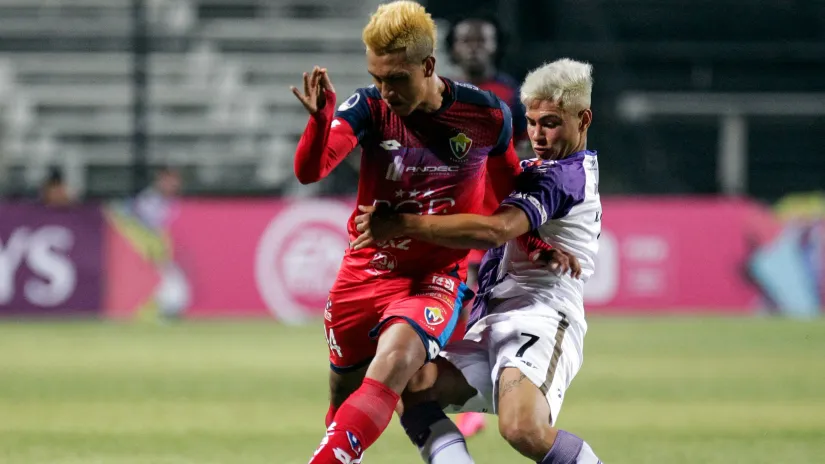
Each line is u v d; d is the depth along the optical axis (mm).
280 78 79812
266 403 29297
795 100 72375
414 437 15680
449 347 16562
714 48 76875
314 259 54531
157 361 38812
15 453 21719
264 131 75625
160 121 75312
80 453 21781
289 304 54469
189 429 24969
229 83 79000
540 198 15555
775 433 24766
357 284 16375
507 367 15375
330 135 15211
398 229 15008
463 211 16312
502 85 26469
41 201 57938
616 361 39156
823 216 57000
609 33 80938
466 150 15859
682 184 72000
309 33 81438
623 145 72000
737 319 55156
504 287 16578
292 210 54688
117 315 54281
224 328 51188
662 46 75625
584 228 16344
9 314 54094
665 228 56781
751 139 75688
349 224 16625
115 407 28438
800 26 83125
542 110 16156
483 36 26078
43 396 30469
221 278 54656
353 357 16781
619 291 56438
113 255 54469
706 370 36875
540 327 15742
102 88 78375
